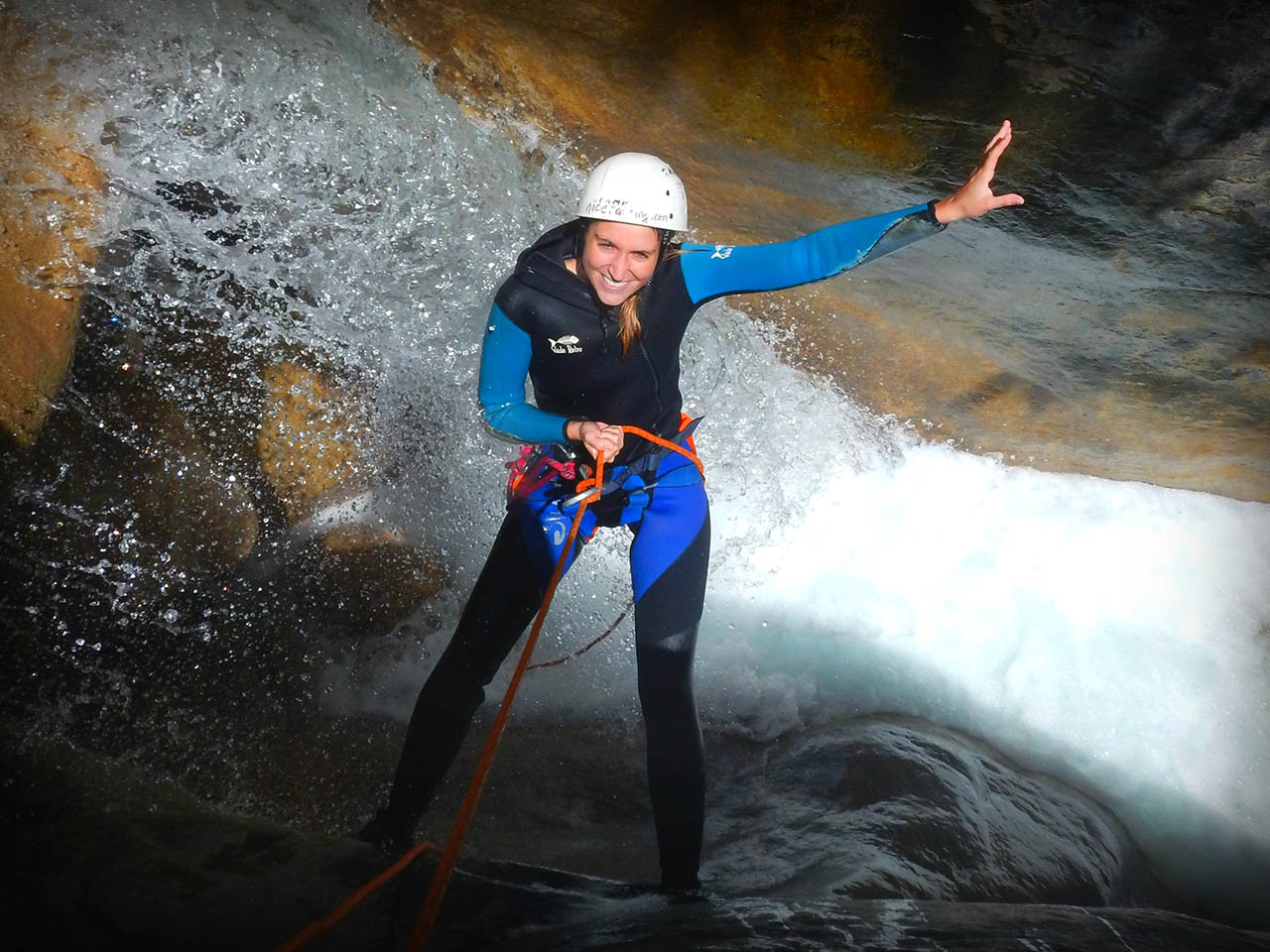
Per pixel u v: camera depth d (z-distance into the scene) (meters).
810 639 4.57
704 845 3.19
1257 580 5.09
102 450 3.60
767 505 5.02
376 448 4.27
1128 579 5.09
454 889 2.35
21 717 3.07
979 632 4.75
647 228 2.38
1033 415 4.98
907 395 5.02
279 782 3.27
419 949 1.67
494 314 2.60
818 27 3.03
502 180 3.93
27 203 3.40
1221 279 3.50
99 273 3.61
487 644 2.69
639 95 3.48
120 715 3.26
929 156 3.30
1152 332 4.05
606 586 4.41
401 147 3.82
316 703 3.61
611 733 3.86
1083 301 3.95
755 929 2.15
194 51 3.52
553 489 2.73
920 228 2.37
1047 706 4.51
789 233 4.07
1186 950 2.19
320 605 3.88
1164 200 3.19
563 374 2.65
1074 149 3.10
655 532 2.69
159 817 2.58
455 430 4.38
